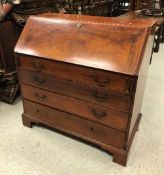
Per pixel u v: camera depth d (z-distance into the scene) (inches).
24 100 71.4
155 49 151.8
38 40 60.5
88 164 61.3
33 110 71.4
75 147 67.2
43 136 71.6
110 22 56.2
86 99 57.2
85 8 151.9
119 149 59.1
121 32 51.9
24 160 62.5
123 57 49.3
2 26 78.6
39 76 62.5
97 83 52.9
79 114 61.2
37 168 60.1
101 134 60.4
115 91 51.2
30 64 62.1
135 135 71.7
